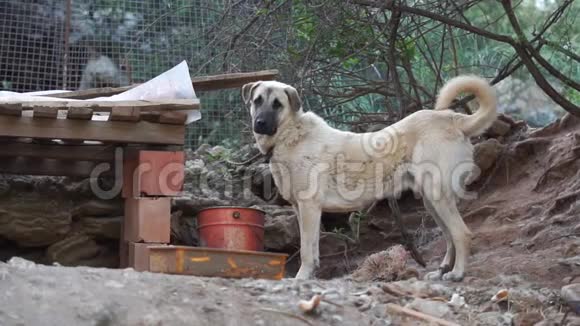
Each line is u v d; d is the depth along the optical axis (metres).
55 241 8.37
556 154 9.47
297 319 5.15
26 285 4.97
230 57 9.35
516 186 9.62
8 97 7.00
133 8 10.51
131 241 7.41
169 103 7.14
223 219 7.46
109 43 10.38
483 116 6.85
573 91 11.16
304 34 8.55
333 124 10.30
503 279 6.79
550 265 7.37
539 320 5.68
